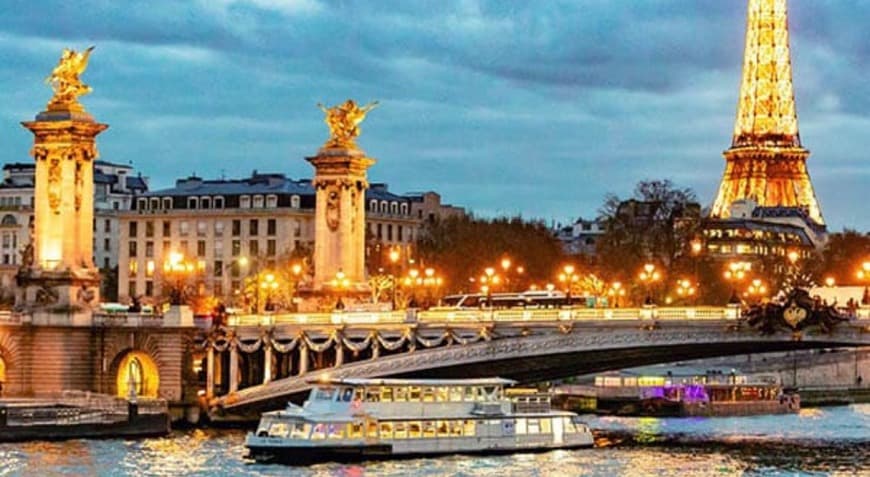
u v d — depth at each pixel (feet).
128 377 627.46
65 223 620.08
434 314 603.26
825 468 517.96
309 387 618.03
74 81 627.05
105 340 618.85
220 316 638.12
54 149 622.13
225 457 524.52
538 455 542.57
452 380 549.54
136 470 496.64
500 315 588.91
